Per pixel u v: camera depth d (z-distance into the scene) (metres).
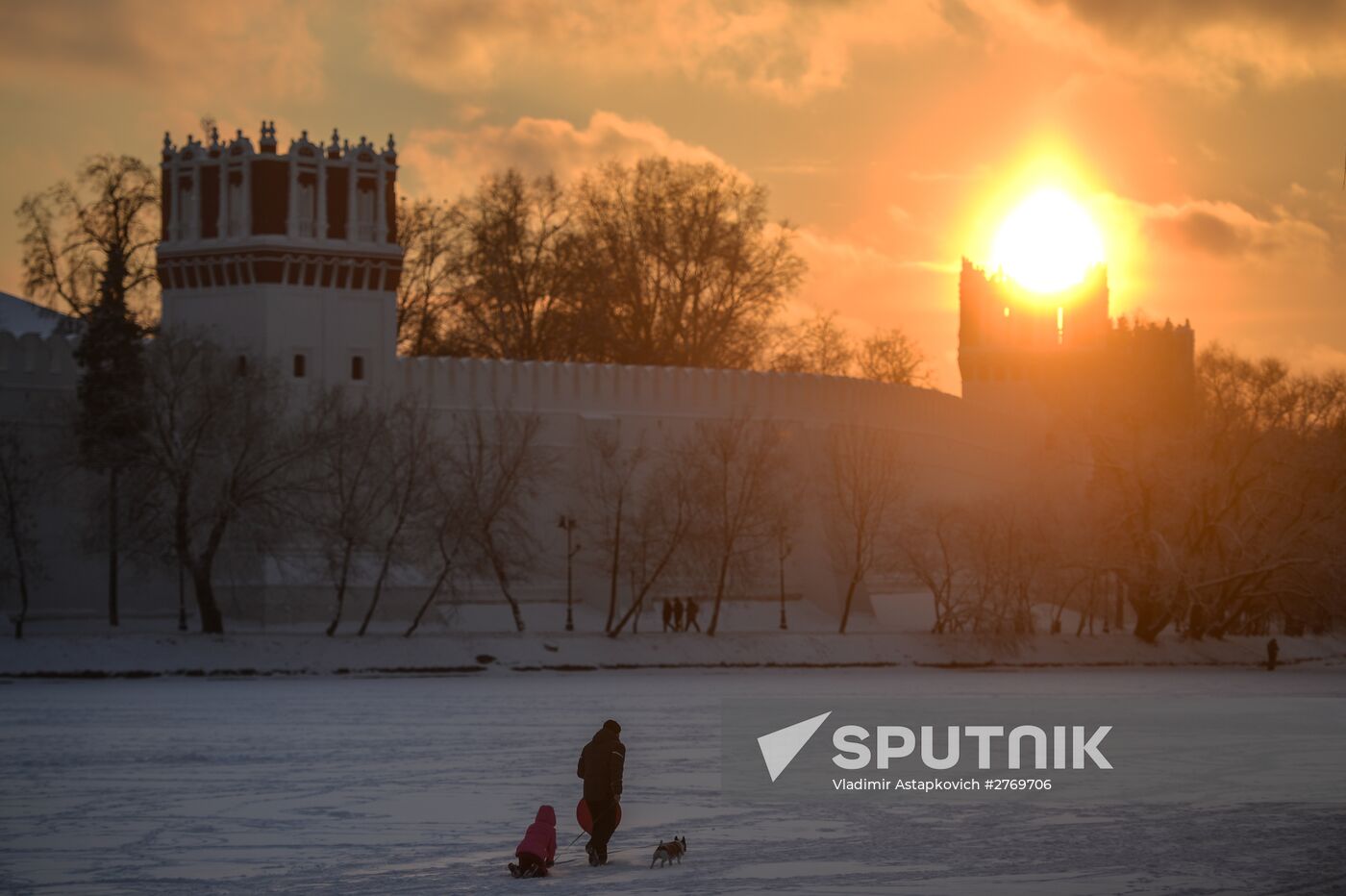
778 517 154.38
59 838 54.56
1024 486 169.25
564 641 138.25
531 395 163.62
